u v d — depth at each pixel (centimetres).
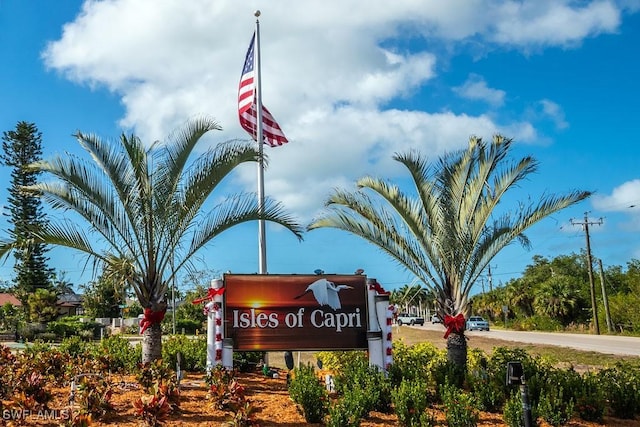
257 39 1677
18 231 1112
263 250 1477
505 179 1239
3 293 6228
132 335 4022
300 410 897
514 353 1353
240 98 1700
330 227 1259
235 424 771
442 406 987
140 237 1181
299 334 1185
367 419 887
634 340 3544
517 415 829
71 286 6309
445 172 1291
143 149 1200
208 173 1182
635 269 5969
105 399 798
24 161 4084
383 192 1277
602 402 975
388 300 1234
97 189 1144
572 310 5831
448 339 1241
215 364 1148
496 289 7944
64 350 1401
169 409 813
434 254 1270
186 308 4506
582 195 1197
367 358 1253
